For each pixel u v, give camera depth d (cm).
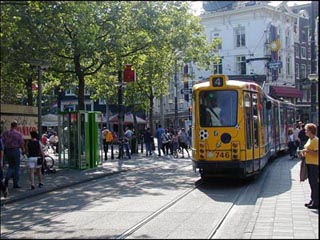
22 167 2480
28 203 1397
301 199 1334
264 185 1672
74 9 1856
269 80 5978
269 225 988
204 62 3600
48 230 998
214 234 914
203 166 1642
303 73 6906
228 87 1648
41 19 1784
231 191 1548
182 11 2745
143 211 1195
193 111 1688
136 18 2523
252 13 5966
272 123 2536
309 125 1162
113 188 1691
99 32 2458
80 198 1466
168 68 3884
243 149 1627
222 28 6194
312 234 892
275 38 6038
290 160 2766
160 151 3734
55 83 3241
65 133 2377
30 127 2644
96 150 2470
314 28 2897
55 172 2191
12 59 2164
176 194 1495
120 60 2697
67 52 2384
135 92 4178
